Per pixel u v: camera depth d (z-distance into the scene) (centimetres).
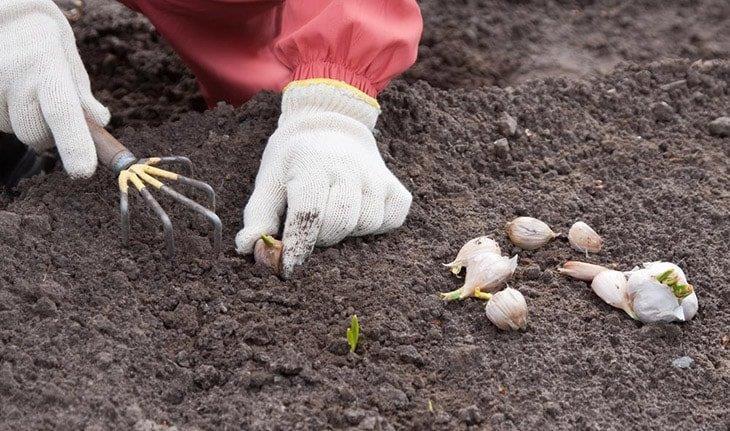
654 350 164
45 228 167
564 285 169
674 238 175
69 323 160
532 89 194
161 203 171
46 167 186
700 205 178
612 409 159
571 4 213
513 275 170
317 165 168
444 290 168
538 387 160
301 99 175
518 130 188
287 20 188
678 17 211
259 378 158
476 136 186
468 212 177
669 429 158
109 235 168
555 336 164
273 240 167
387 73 177
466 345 162
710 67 200
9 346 157
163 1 184
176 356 160
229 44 191
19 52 167
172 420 156
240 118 182
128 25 205
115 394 156
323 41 175
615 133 190
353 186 168
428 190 178
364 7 177
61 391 155
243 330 162
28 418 153
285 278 167
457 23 209
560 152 186
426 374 161
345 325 163
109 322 160
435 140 185
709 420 159
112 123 196
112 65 202
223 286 166
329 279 167
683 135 191
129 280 165
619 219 177
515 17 210
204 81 194
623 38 208
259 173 173
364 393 159
